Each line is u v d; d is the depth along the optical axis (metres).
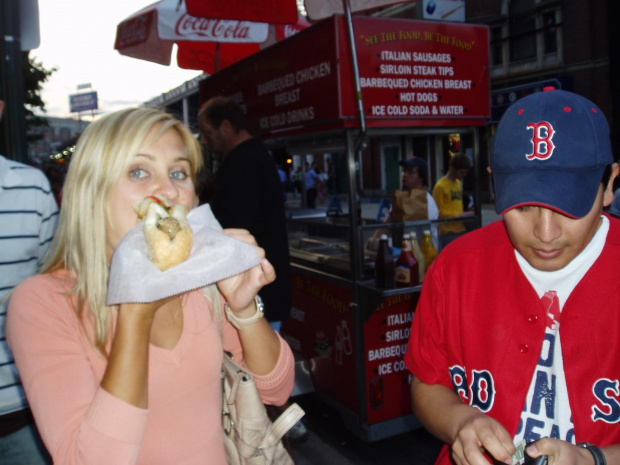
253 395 1.31
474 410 1.21
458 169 4.23
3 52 2.56
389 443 3.46
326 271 3.50
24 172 1.89
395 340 3.22
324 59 2.98
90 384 1.08
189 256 1.09
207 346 1.26
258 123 3.99
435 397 1.31
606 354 1.11
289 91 3.45
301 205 5.24
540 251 1.11
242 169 3.24
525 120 1.11
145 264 1.05
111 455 0.97
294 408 1.37
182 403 1.21
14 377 1.82
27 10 2.66
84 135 1.20
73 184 1.18
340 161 4.42
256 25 5.12
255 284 1.34
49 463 1.88
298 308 3.86
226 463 1.32
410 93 3.06
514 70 16.36
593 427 1.11
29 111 15.04
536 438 1.19
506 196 1.09
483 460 1.06
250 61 4.00
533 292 1.21
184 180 1.30
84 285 1.16
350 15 2.71
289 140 3.91
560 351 1.17
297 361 3.83
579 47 14.43
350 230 3.10
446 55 3.15
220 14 3.80
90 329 1.16
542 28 15.21
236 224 3.20
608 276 1.13
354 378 3.25
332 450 3.40
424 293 1.41
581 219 1.06
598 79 14.23
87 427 0.98
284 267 3.35
